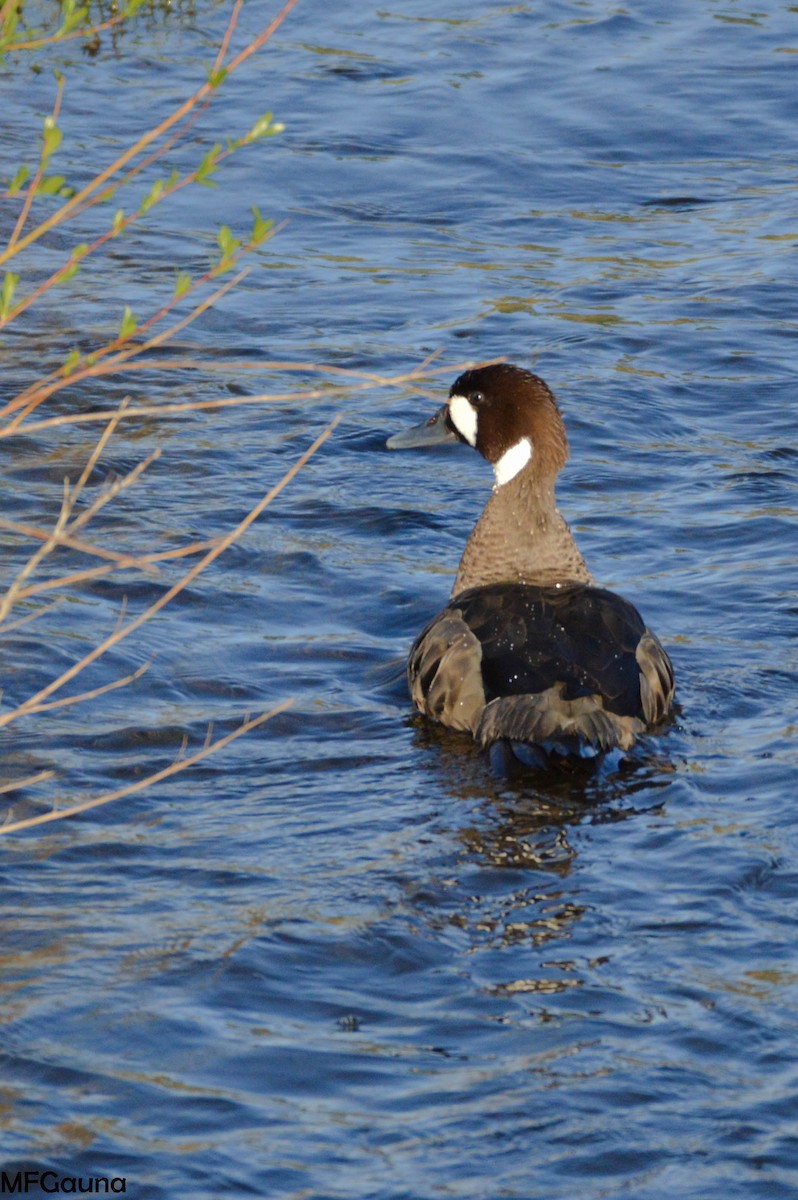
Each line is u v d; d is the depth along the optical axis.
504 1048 8.01
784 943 8.89
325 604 13.76
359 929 9.02
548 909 9.27
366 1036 8.11
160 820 10.30
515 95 28.12
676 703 12.08
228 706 11.96
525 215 23.73
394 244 22.67
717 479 16.30
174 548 14.52
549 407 12.88
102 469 16.09
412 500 15.96
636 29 31.59
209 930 8.99
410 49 30.17
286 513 15.48
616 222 23.52
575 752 10.92
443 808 10.52
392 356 19.12
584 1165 7.21
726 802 10.57
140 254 21.78
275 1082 7.74
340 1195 7.01
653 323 20.20
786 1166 7.19
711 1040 8.04
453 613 12.11
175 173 8.12
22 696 11.78
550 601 12.04
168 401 17.86
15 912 9.14
